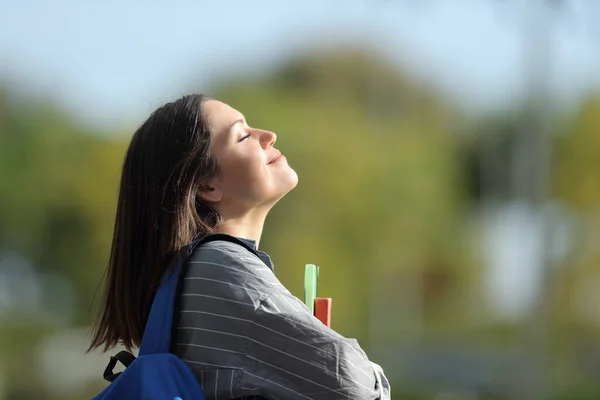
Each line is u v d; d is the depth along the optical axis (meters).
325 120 71.25
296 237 66.88
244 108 68.44
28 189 60.88
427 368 66.31
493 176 77.62
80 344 59.22
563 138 64.44
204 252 5.55
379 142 74.06
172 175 5.85
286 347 5.17
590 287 63.22
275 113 69.06
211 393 5.20
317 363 5.11
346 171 69.88
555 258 48.22
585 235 63.88
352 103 73.44
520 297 57.28
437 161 77.25
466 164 78.88
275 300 5.32
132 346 6.09
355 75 73.81
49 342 60.03
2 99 61.16
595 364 59.84
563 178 63.94
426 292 81.56
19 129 61.19
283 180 6.09
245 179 5.98
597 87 65.44
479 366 65.50
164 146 5.96
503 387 58.06
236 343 5.25
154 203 5.84
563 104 64.44
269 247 66.19
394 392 58.59
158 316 5.43
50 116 62.03
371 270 72.75
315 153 69.00
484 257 81.38
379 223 71.94
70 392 52.53
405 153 74.94
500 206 77.94
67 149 61.81
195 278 5.45
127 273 5.96
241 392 5.18
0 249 60.72
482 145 77.81
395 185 73.25
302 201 68.00
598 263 63.44
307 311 5.39
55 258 61.38
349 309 72.62
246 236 6.05
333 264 69.12
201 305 5.37
